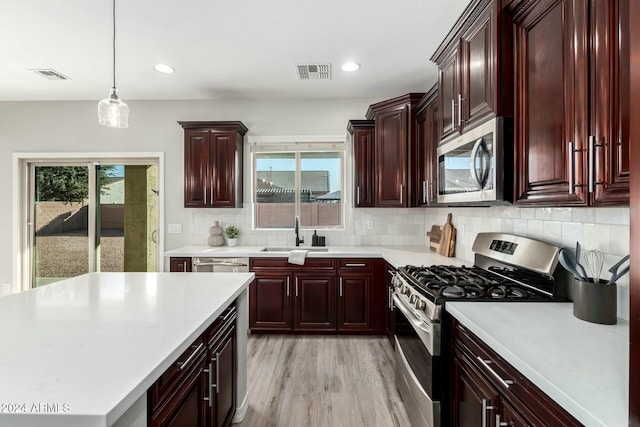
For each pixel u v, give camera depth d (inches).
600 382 32.8
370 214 155.8
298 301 131.3
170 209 156.5
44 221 160.4
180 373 46.4
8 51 107.7
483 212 97.3
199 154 143.6
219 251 135.3
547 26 51.5
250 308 132.1
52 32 96.1
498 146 60.6
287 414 81.0
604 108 40.6
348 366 105.3
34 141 156.1
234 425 76.7
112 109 78.2
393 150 133.2
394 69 121.8
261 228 159.3
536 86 54.2
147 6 83.9
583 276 52.3
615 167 39.4
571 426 31.0
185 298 62.4
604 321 49.0
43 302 58.8
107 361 36.1
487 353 46.8
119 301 60.1
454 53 80.0
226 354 68.3
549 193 50.7
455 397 58.3
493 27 62.2
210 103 155.6
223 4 83.4
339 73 125.1
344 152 157.2
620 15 38.6
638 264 25.4
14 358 36.6
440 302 61.8
